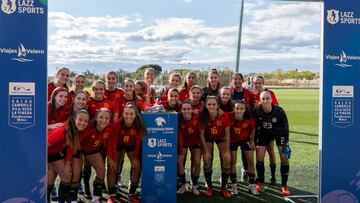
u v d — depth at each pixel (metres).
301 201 6.33
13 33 4.99
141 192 5.82
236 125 6.59
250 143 6.67
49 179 5.76
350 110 5.66
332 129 5.67
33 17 5.00
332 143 5.68
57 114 6.16
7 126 5.06
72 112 5.95
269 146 7.30
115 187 6.17
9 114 5.05
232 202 6.23
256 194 6.68
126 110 5.82
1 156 5.07
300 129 15.99
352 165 5.71
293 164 9.21
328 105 5.64
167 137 5.78
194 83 7.66
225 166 6.51
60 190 5.62
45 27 5.03
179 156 6.50
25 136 5.09
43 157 5.12
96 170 5.82
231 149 6.65
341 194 5.73
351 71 5.63
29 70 5.04
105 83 7.37
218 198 6.44
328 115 5.65
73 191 5.69
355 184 5.73
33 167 5.12
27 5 4.99
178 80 7.62
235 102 6.57
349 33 5.59
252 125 6.61
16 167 5.10
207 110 6.40
